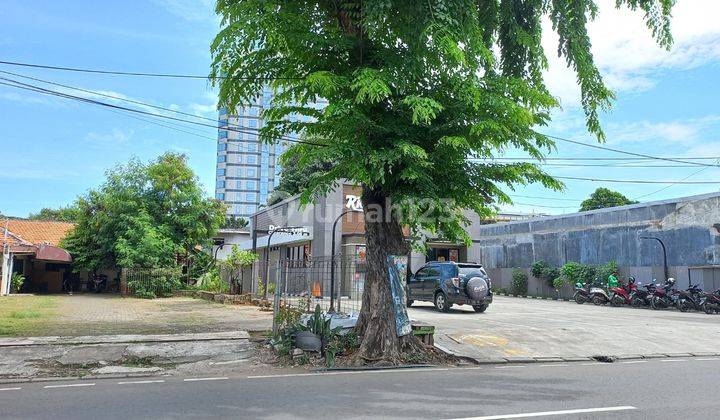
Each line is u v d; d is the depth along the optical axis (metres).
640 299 23.50
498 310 19.89
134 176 28.02
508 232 35.56
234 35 8.64
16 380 8.49
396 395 7.20
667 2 9.39
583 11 10.48
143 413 6.25
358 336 10.56
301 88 9.55
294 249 28.59
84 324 14.49
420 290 19.73
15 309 18.27
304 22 9.18
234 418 5.98
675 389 7.70
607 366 10.03
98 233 28.53
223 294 23.31
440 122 9.59
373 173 8.91
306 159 9.62
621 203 42.75
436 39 8.20
